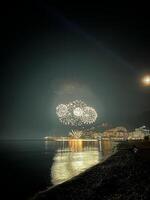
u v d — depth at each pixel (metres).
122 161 39.38
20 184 46.50
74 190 29.58
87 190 28.53
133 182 27.25
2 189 42.53
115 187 27.38
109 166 38.34
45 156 101.69
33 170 63.69
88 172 37.34
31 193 39.09
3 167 71.94
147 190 23.97
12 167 71.69
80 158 83.94
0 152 136.75
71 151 118.69
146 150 44.09
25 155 111.19
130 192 24.58
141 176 28.56
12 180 51.06
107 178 31.05
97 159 76.00
